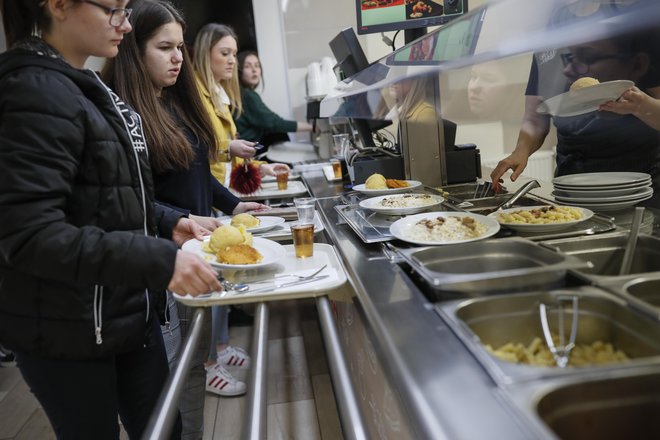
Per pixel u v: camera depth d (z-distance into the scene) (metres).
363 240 1.36
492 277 0.91
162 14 1.67
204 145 1.94
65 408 1.15
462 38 1.24
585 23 1.00
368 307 0.94
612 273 1.17
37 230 0.94
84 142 1.04
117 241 0.99
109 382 1.18
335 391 0.76
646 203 1.56
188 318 1.69
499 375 0.64
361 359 1.48
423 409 0.61
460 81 1.88
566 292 0.86
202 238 1.52
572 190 1.46
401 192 1.95
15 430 2.15
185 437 1.64
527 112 1.82
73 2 1.01
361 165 2.23
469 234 1.26
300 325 3.00
